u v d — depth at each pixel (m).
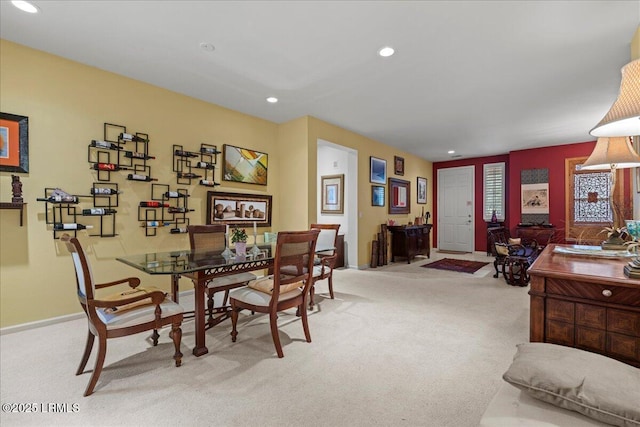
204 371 2.00
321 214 6.39
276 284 2.20
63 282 2.87
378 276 4.98
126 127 3.26
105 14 2.24
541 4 2.10
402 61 2.91
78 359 2.14
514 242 5.01
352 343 2.42
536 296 1.52
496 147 6.57
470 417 1.56
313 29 2.41
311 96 3.78
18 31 2.46
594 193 5.84
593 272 1.47
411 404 1.67
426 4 2.11
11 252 2.62
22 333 2.59
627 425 0.87
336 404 1.67
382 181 6.34
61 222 2.85
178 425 1.50
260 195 4.57
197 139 3.86
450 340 2.47
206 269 2.19
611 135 1.39
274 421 1.53
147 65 3.02
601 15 2.21
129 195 3.28
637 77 1.16
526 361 1.13
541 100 3.88
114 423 1.51
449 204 8.19
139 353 2.24
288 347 2.35
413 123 4.88
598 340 1.37
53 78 2.81
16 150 2.62
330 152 6.28
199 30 2.44
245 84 3.44
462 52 2.74
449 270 5.48
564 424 0.94
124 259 2.49
